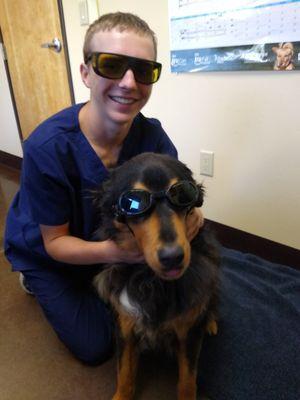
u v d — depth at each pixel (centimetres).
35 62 254
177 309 91
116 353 111
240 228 177
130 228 79
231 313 132
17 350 124
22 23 247
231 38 144
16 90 288
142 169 78
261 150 155
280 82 138
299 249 158
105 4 185
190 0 149
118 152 116
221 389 106
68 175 104
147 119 124
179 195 76
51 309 119
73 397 107
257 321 128
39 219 104
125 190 78
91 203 108
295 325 126
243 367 111
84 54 101
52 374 115
